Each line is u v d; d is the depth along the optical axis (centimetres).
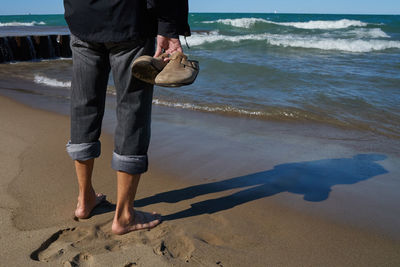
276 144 300
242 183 220
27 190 190
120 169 146
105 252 139
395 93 489
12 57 1062
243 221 174
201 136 314
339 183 226
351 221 179
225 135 320
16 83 571
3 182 197
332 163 260
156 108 417
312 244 157
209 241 155
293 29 2319
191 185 215
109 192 196
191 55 903
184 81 127
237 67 680
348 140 319
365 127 358
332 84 544
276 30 2245
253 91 512
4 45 1023
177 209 183
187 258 139
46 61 1059
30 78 630
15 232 149
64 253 136
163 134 316
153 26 139
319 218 180
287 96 479
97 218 166
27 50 1095
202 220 172
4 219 158
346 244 159
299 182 225
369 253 153
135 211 161
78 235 152
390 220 181
